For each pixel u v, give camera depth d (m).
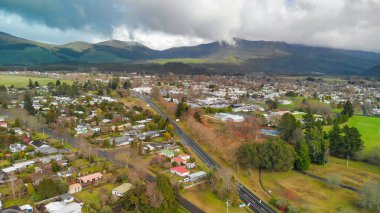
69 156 148.25
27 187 112.06
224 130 198.88
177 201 110.00
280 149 140.00
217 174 122.56
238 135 191.88
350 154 161.50
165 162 145.25
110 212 97.44
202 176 132.12
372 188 113.50
